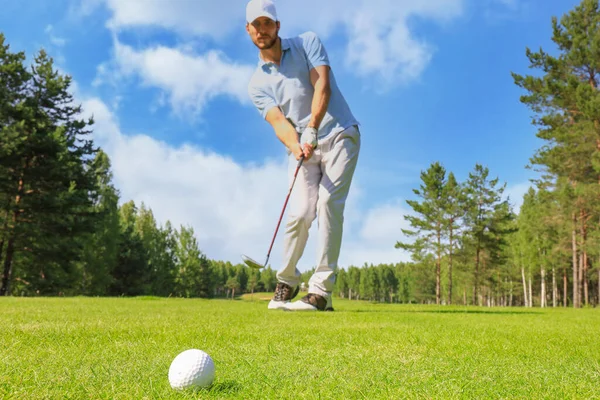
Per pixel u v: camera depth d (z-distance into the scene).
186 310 5.66
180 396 1.43
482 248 35.06
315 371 1.82
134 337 2.80
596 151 21.86
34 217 22.77
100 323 3.62
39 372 1.73
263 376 1.72
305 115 6.32
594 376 1.79
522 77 23.48
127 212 47.25
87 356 2.11
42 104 24.33
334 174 6.27
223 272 91.75
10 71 22.52
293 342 2.71
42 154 23.08
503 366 2.00
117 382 1.59
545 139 24.78
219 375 1.73
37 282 24.91
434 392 1.50
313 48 6.16
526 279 48.38
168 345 2.50
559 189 26.61
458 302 62.25
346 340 2.83
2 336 2.73
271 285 104.62
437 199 34.22
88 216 24.95
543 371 1.88
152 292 40.34
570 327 4.20
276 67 6.29
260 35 6.07
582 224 26.06
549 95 23.05
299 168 6.10
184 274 44.97
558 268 42.28
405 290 88.44
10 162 21.88
